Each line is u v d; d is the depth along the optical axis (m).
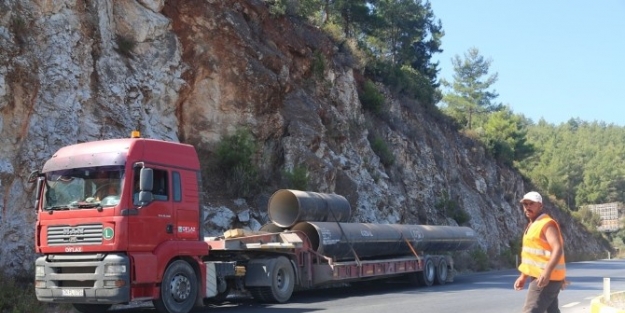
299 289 20.09
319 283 17.89
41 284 12.80
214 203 22.36
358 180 29.98
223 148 24.00
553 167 96.31
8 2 17.50
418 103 46.50
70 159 13.13
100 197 12.57
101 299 12.19
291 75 29.33
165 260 13.00
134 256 12.40
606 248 77.00
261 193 24.27
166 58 22.92
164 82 22.59
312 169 26.61
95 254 12.40
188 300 13.50
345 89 33.09
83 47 19.55
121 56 21.31
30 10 18.09
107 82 20.23
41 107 17.61
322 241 17.78
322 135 27.89
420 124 43.94
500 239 48.69
